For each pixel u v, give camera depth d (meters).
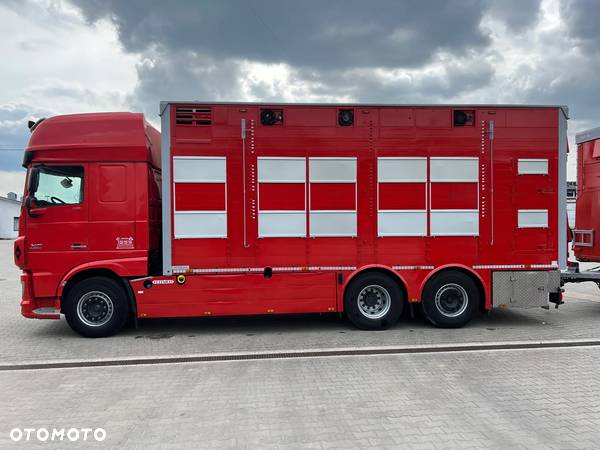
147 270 6.90
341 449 3.47
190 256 6.93
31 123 7.11
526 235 7.30
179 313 6.93
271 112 7.00
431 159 7.18
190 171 6.89
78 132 6.88
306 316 8.44
